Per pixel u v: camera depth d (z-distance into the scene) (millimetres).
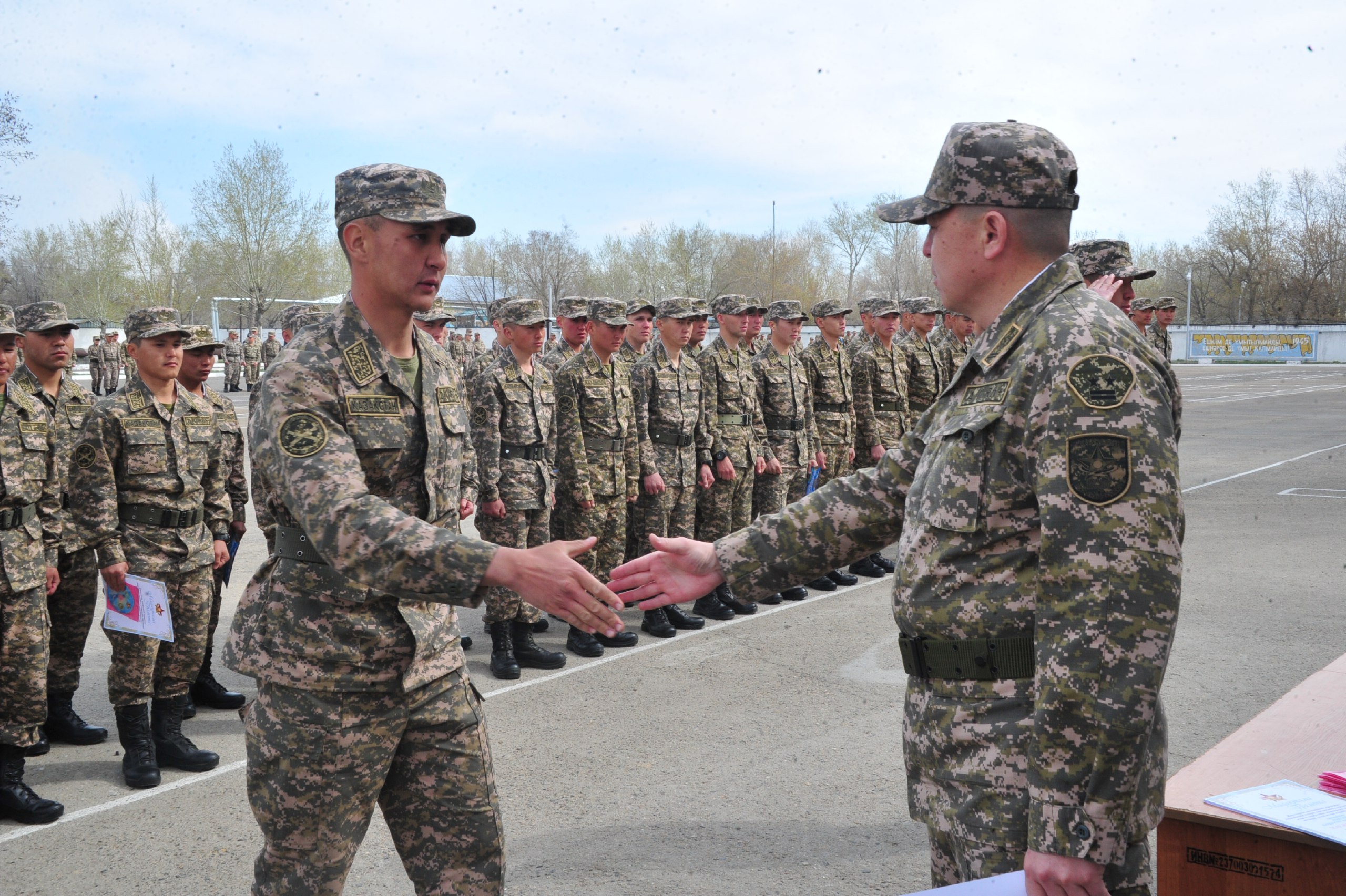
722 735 4473
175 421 4281
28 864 3361
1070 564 1578
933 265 1964
